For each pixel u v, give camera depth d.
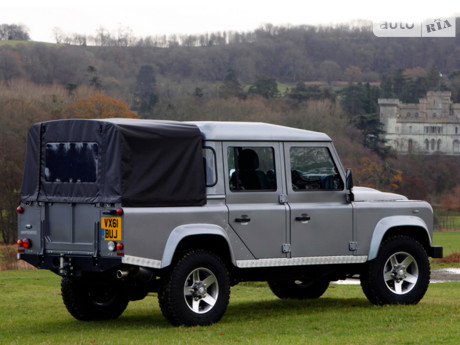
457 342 7.89
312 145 10.41
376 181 118.75
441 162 154.50
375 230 10.76
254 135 9.90
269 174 9.98
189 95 156.38
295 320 9.72
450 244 67.56
